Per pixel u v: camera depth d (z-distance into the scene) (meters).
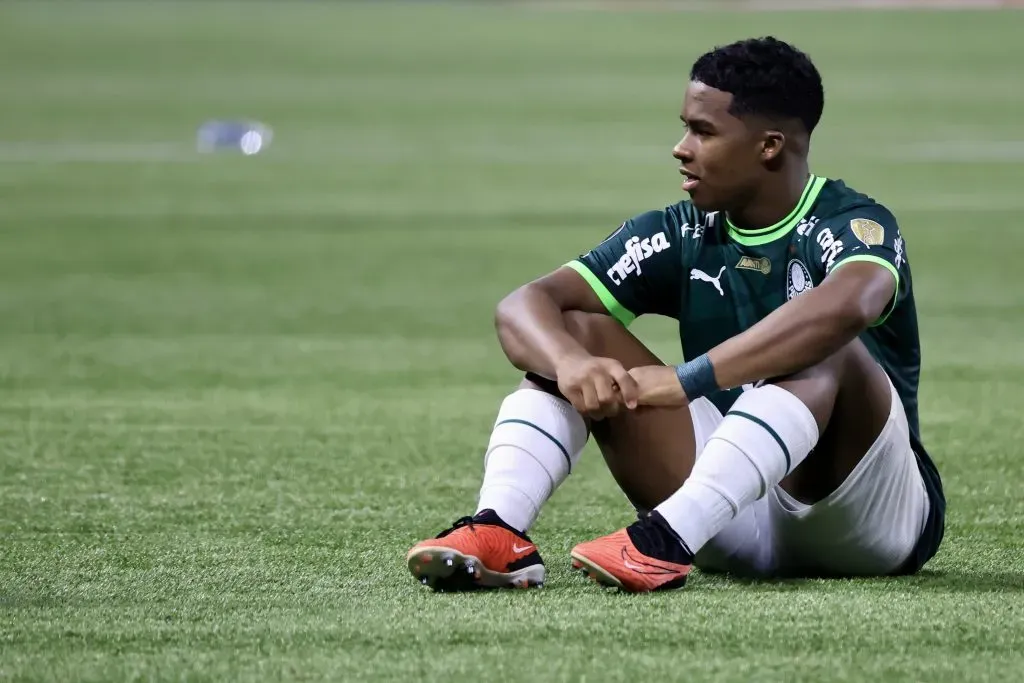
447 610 9.91
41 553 12.42
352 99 83.88
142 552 12.43
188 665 8.69
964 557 12.09
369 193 48.72
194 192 49.06
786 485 10.77
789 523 10.80
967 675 8.44
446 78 96.19
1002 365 22.92
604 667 8.58
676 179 51.81
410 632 9.34
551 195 47.91
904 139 63.41
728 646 8.98
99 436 18.05
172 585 11.13
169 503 14.59
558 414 10.73
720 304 11.20
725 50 10.67
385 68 103.12
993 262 34.22
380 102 82.31
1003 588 10.73
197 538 13.03
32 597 10.72
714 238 11.19
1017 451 17.02
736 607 9.89
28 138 66.19
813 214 10.81
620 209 44.47
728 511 10.30
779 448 10.14
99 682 8.40
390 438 18.00
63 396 20.78
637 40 124.06
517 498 10.64
